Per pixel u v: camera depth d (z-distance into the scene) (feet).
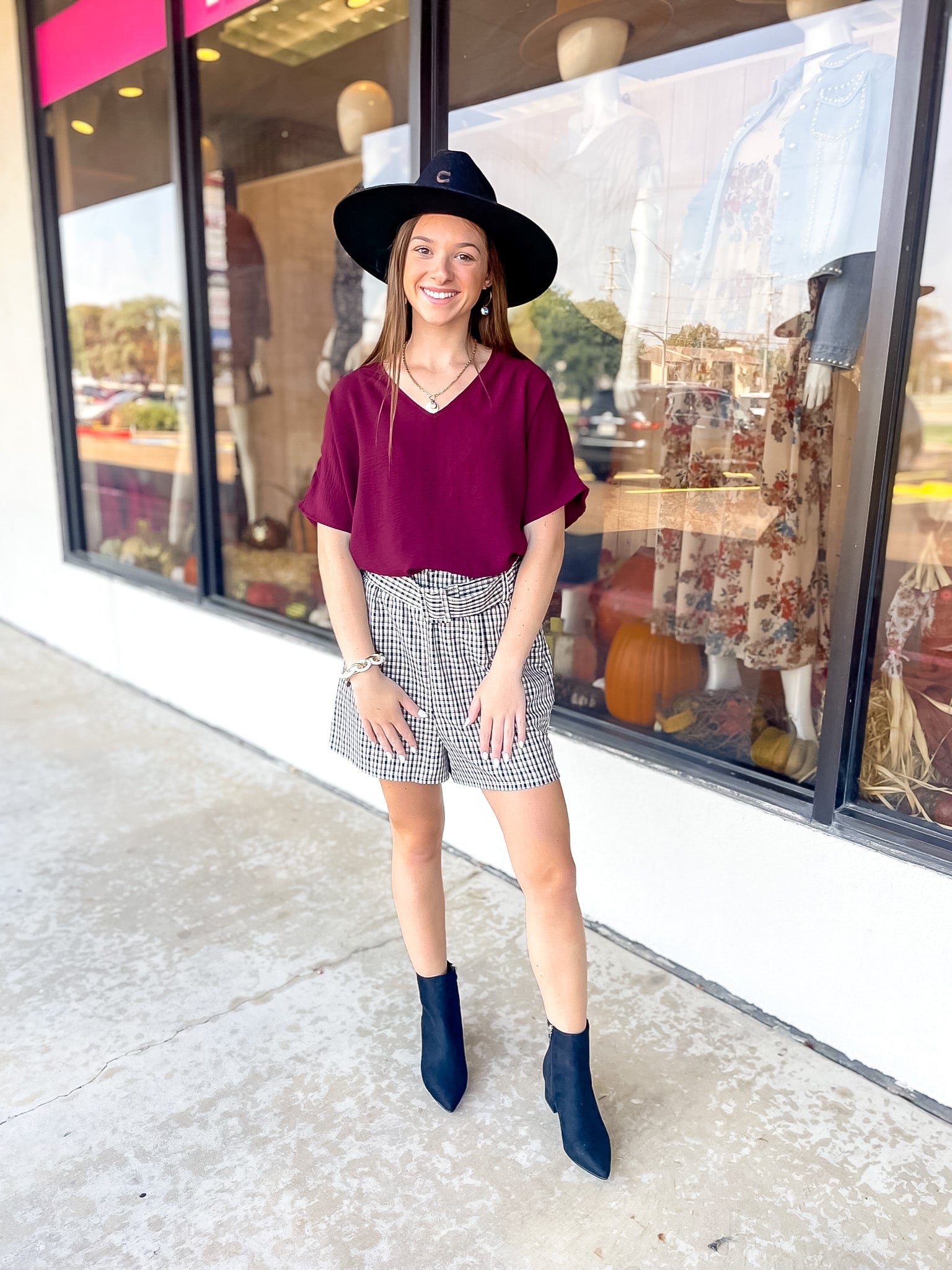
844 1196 5.02
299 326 10.64
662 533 7.57
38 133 13.38
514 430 4.63
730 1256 4.66
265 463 11.22
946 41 5.25
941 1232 4.81
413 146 8.64
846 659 5.85
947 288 5.69
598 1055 6.12
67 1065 6.04
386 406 4.63
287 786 10.32
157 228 11.55
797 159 6.34
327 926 7.63
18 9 13.07
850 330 6.24
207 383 11.43
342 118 9.50
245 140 10.54
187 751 11.28
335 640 10.13
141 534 13.24
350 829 9.34
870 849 5.82
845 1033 6.14
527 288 5.35
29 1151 5.34
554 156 7.96
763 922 6.49
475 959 7.14
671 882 7.06
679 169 7.14
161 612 12.55
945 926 5.53
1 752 11.18
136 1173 5.18
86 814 9.61
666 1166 5.22
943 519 5.88
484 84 8.19
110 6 11.56
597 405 8.08
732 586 7.17
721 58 6.72
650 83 7.20
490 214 4.50
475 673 4.81
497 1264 4.61
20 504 15.66
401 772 5.01
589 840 7.65
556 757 7.82
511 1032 6.35
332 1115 5.61
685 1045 6.24
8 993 6.77
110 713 12.55
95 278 12.94
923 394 5.81
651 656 7.61
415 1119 5.57
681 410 7.36
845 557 5.82
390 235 5.03
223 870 8.51
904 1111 5.67
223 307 11.12
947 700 5.86
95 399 13.57
